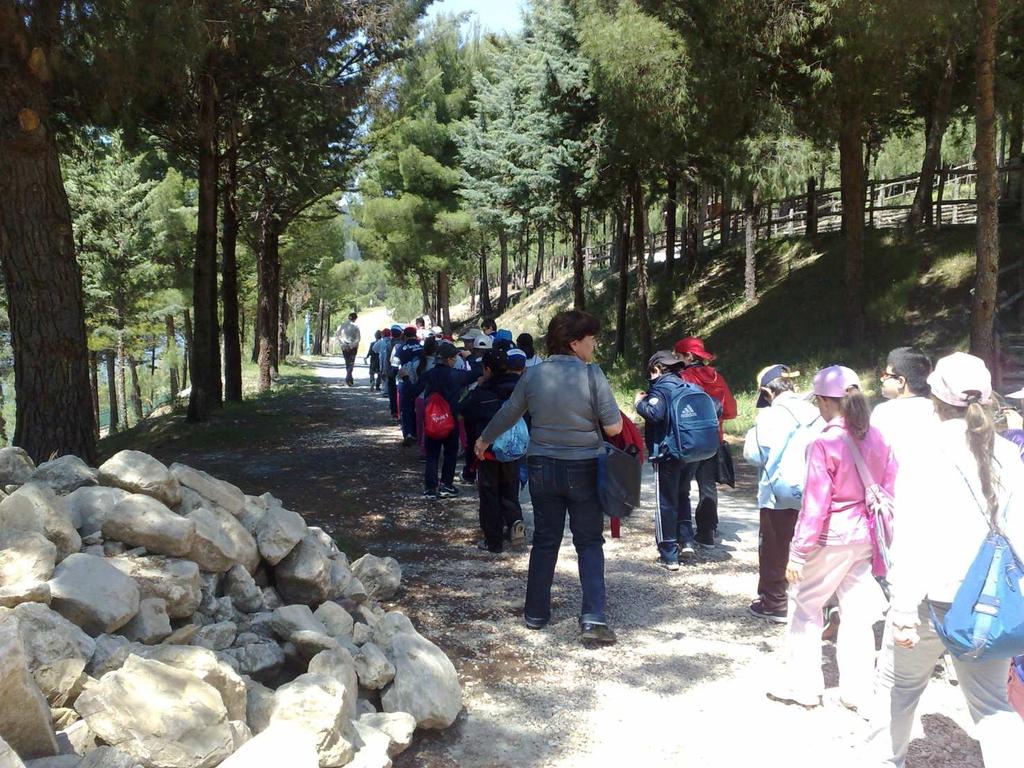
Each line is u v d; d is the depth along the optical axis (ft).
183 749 9.71
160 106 44.39
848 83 44.96
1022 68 53.72
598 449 17.10
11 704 9.12
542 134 75.25
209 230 48.55
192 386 49.57
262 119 49.16
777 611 18.26
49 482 14.82
